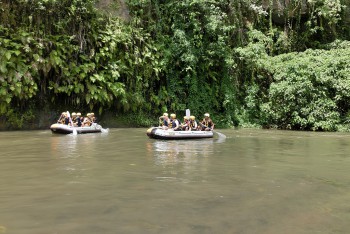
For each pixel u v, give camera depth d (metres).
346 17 24.83
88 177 6.41
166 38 21.41
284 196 5.20
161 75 21.22
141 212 4.40
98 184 5.86
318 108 18.88
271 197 5.13
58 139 13.23
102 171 6.98
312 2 23.34
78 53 18.73
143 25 21.47
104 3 20.83
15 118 17.27
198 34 21.36
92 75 18.72
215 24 20.98
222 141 13.05
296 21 24.27
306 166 7.73
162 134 13.16
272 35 23.30
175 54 21.11
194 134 13.68
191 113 21.30
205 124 15.01
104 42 19.23
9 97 16.14
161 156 9.06
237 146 11.45
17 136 14.31
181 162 8.12
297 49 24.17
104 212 4.39
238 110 21.67
